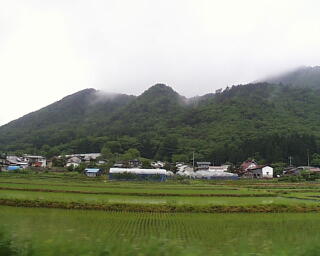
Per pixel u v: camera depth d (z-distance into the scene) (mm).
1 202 34000
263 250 9289
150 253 7883
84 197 40219
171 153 168625
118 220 27453
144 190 53906
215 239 19281
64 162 135875
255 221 29188
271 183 89250
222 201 41000
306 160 136875
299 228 24922
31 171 101000
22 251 7699
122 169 100500
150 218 29672
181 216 31797
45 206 33969
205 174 114875
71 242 8062
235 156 147375
